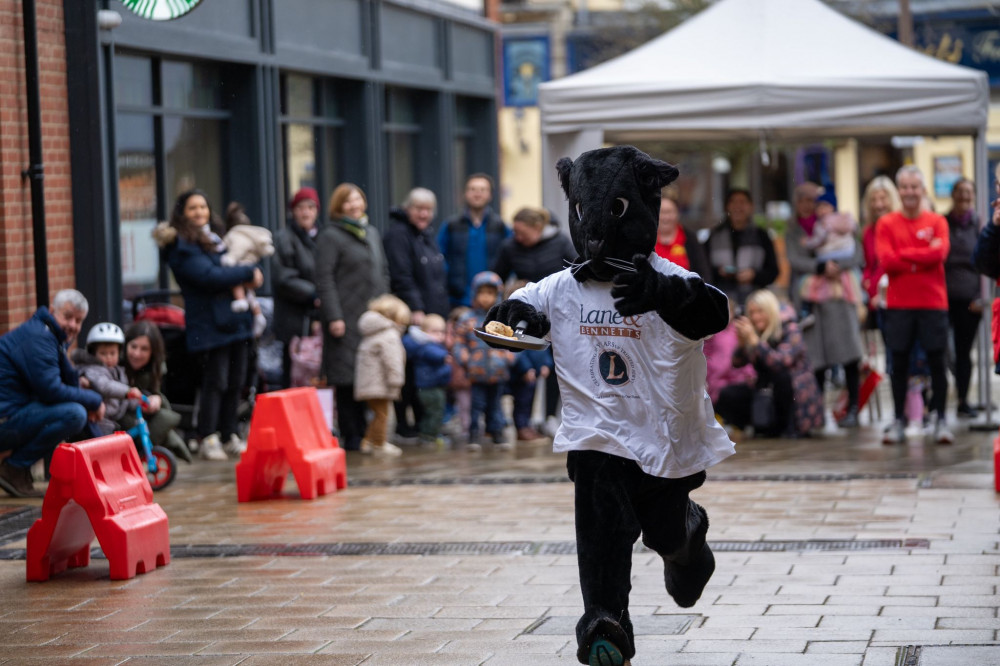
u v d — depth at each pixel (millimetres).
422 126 28812
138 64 18828
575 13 52625
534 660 7633
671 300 6527
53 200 15688
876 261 17922
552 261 17406
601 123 17422
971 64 47531
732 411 17141
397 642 8070
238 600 9273
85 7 15961
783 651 7680
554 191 17750
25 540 11617
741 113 17094
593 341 6945
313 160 24078
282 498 13312
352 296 16688
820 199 18891
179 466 15594
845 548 10320
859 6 46438
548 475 14359
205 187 20500
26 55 15000
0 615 9070
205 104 20422
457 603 9016
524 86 52688
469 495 13180
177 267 15914
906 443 16172
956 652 7535
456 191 30281
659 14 46844
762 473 14031
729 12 18234
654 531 7188
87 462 10031
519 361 17234
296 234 17656
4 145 14898
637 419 6918
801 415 16938
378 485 13984
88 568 10508
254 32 20969
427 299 18094
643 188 6906
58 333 13227
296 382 17734
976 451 15266
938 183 45469
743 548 10445
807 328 18078
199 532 11680
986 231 11211
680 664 7508
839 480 13406
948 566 9617
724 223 19188
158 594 9523
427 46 28203
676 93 17219
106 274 16125
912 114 17031
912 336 15898
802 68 17281
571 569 9930
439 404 17516
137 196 18844
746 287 18906
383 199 25781
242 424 17453
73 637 8438
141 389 14242
